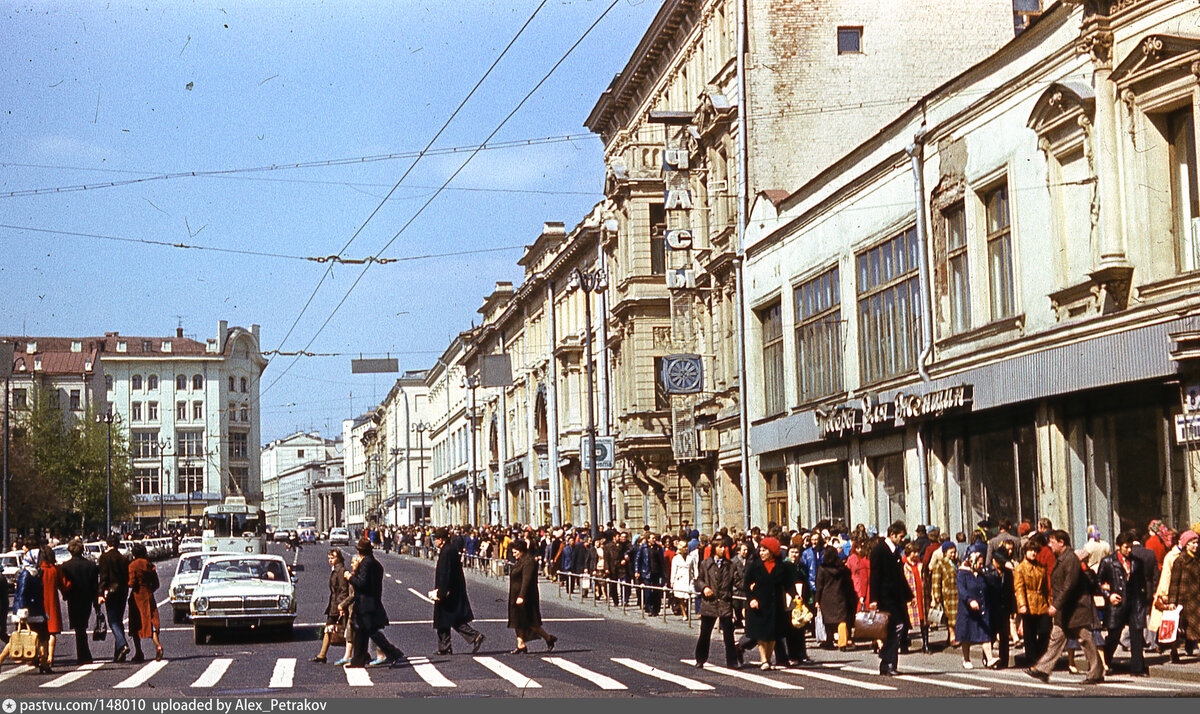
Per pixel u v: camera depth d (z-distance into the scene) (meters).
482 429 96.69
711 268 42.25
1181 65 19.94
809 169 39.53
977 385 25.75
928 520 28.47
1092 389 22.00
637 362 51.22
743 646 19.45
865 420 30.77
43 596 19.61
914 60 40.03
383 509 156.38
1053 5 23.00
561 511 64.25
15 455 69.88
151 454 139.00
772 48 39.66
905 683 16.12
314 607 35.81
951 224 27.56
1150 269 20.48
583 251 61.88
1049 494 23.59
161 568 69.25
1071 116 22.25
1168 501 20.69
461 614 21.55
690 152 44.53
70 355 123.81
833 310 33.78
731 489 42.88
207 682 17.56
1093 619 15.81
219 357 142.12
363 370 49.44
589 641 24.05
